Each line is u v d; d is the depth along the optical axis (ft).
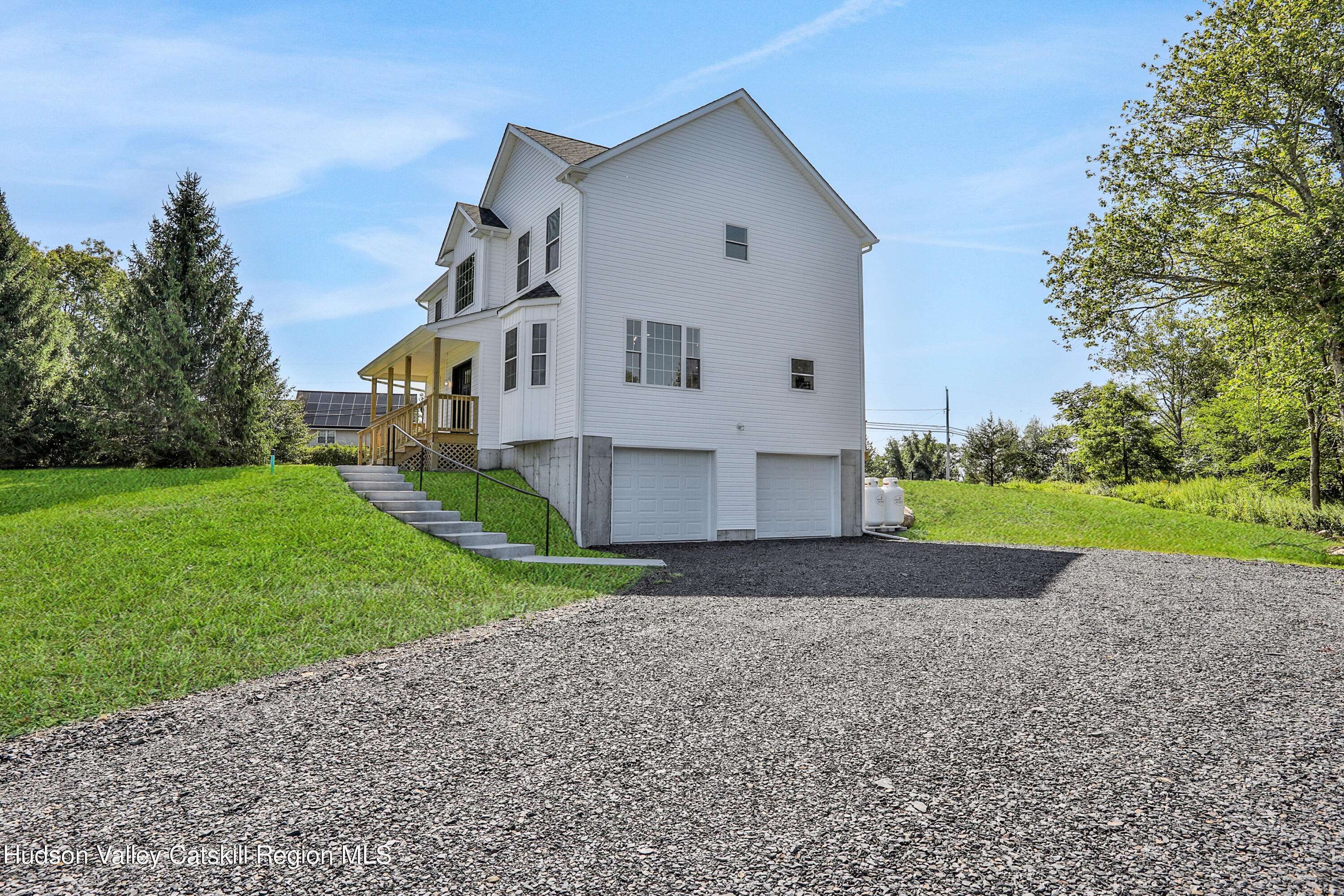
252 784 12.69
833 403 58.59
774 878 9.63
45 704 16.43
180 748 14.33
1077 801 12.06
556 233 52.44
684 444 51.16
